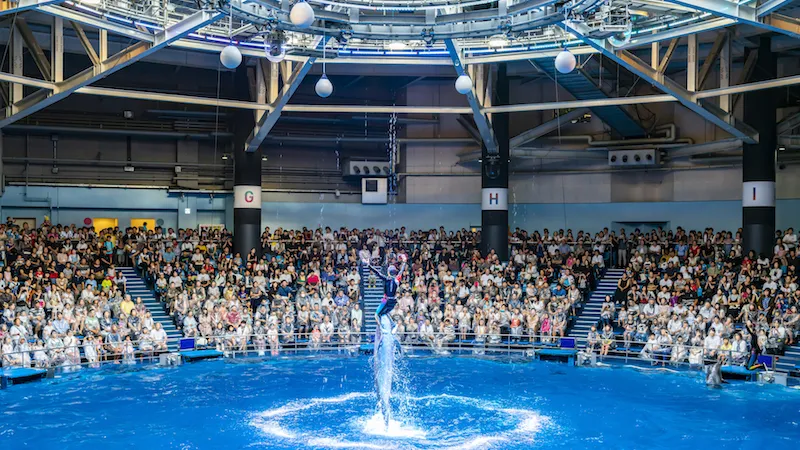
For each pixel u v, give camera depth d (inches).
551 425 738.8
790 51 1235.9
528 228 1627.7
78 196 1457.9
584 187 1594.5
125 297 1136.8
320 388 901.8
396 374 993.5
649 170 1542.8
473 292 1279.5
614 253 1433.3
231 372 1000.2
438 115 1615.4
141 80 1491.1
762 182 1233.4
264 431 714.8
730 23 821.2
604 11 735.1
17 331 972.6
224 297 1206.9
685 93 1029.2
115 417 759.7
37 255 1200.2
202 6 655.1
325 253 1418.6
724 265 1237.1
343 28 701.9
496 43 976.3
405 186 1635.1
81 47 1310.3
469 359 1114.7
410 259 1443.2
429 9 700.7
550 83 1577.3
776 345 1011.9
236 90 1365.7
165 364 1044.5
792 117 1272.1
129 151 1512.1
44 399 832.3
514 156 1528.1
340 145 1637.6
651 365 1053.8
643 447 669.3
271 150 1595.7
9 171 1421.0
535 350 1119.0
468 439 691.4
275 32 676.7
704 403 825.5
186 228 1536.7
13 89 991.6
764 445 674.2
